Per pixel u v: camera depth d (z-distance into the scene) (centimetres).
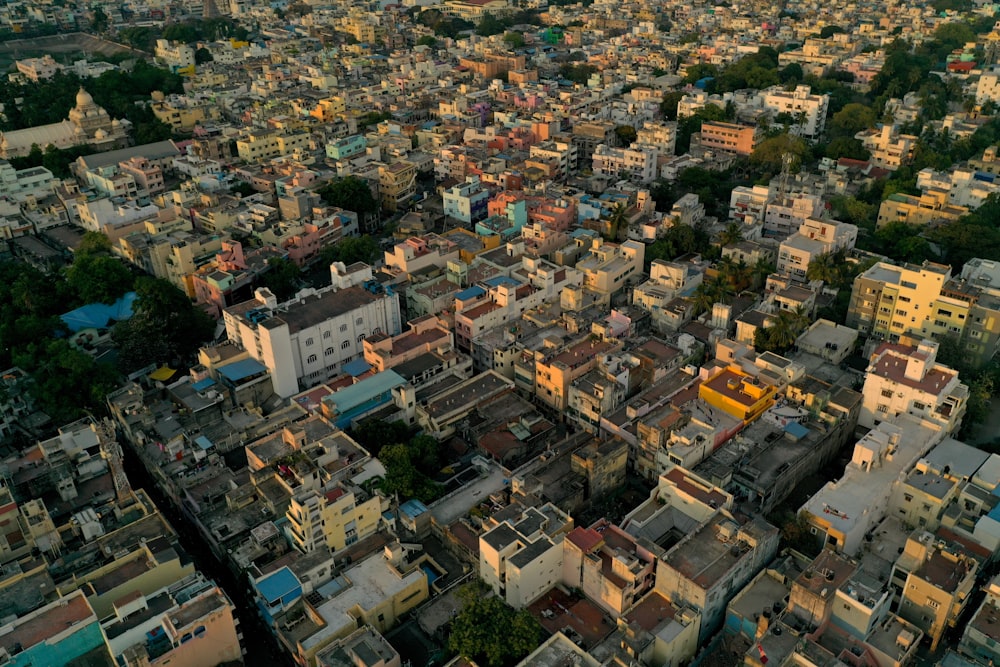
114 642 13525
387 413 19925
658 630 14150
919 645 14888
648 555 15275
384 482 17175
